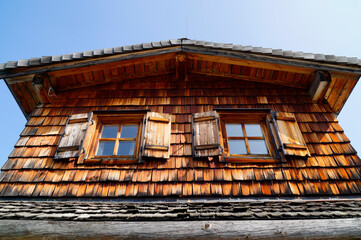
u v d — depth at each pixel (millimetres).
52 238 2406
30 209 2947
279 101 4930
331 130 4355
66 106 4938
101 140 4449
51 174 3785
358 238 2361
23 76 4812
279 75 5148
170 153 4027
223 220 2527
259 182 3619
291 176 3686
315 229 2398
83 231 2430
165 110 4789
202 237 2334
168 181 3646
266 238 2332
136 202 3357
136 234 2373
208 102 4926
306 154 3924
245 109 4660
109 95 5160
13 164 3916
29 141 4277
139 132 4500
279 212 2729
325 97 5062
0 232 2471
